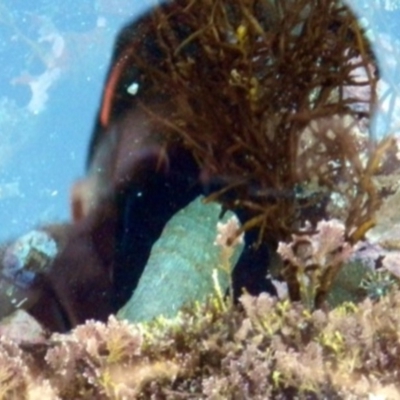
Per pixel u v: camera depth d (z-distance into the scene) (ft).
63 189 5.07
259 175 4.92
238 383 3.78
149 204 5.37
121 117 5.09
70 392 3.89
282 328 4.18
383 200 5.10
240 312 4.50
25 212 5.06
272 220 5.00
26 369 3.84
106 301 5.35
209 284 5.02
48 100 5.00
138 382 3.92
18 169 5.02
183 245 5.07
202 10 4.70
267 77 4.70
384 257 5.05
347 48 4.68
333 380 3.83
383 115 4.83
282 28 4.60
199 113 4.93
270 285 5.35
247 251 5.29
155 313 4.85
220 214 5.15
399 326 4.11
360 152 4.90
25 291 5.11
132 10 4.92
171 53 4.86
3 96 4.98
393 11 4.69
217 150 4.97
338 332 4.09
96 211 5.19
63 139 5.02
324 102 4.75
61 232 5.13
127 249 5.39
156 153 5.19
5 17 4.91
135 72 5.01
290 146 4.81
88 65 4.99
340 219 5.05
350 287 5.03
